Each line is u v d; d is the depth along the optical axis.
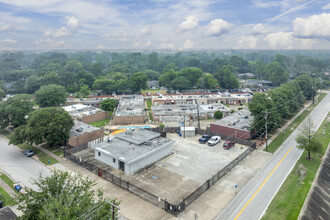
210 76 159.38
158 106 98.81
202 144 60.72
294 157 52.69
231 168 46.97
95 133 63.88
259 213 33.16
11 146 60.69
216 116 86.06
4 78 179.50
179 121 79.81
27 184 41.22
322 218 32.81
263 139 64.31
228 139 63.31
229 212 33.47
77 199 24.91
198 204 35.44
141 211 33.84
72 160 50.31
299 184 41.00
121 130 73.81
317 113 92.31
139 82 143.50
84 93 130.88
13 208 34.12
